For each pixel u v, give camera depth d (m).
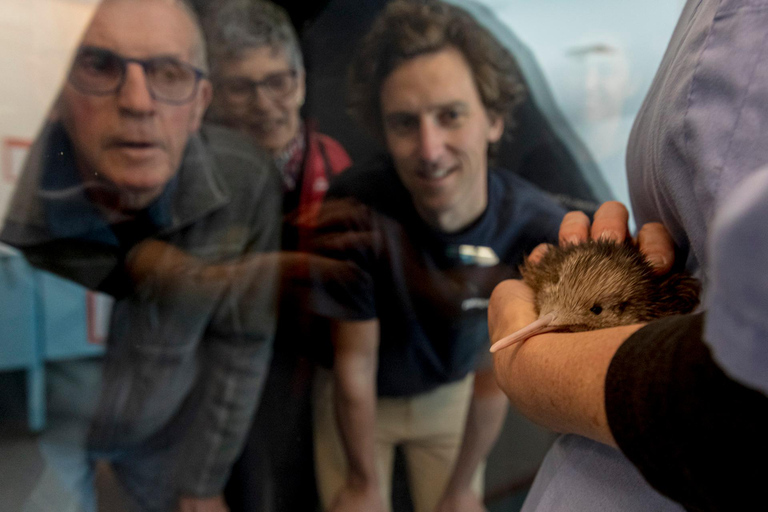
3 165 0.68
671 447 0.18
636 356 0.21
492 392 0.91
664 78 0.32
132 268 0.75
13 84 0.66
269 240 0.83
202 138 0.75
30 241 0.70
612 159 0.89
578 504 0.32
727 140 0.24
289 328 0.91
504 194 0.82
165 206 0.73
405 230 0.82
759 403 0.15
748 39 0.24
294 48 0.78
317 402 0.96
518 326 0.35
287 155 0.82
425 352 0.88
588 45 0.84
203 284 0.79
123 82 0.66
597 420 0.22
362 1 0.78
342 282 0.84
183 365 0.83
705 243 0.26
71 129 0.67
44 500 0.78
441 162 0.79
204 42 0.72
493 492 0.98
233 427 0.87
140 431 0.84
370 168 0.82
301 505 0.98
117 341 0.81
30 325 0.79
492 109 0.80
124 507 0.84
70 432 0.82
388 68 0.77
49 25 0.67
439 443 0.94
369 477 0.92
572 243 0.45
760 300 0.13
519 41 0.81
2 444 0.79
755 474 0.16
